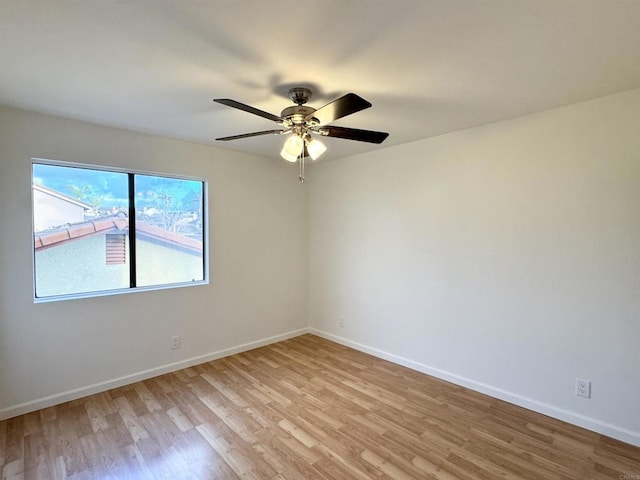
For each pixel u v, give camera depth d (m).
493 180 2.72
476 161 2.82
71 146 2.67
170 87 2.04
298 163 4.23
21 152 2.47
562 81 1.97
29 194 2.52
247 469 1.94
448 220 3.03
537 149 2.48
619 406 2.19
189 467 1.96
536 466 1.96
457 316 2.99
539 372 2.52
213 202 3.54
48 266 2.69
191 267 3.50
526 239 2.56
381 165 3.57
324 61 1.72
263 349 3.91
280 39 1.53
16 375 2.49
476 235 2.84
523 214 2.57
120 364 2.97
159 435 2.26
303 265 4.42
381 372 3.27
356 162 3.83
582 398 2.33
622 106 2.13
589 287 2.29
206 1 1.26
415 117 2.58
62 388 2.68
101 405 2.64
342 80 1.93
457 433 2.28
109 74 1.88
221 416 2.49
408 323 3.38
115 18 1.37
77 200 2.81
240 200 3.76
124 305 2.99
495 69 1.81
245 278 3.83
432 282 3.17
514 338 2.64
